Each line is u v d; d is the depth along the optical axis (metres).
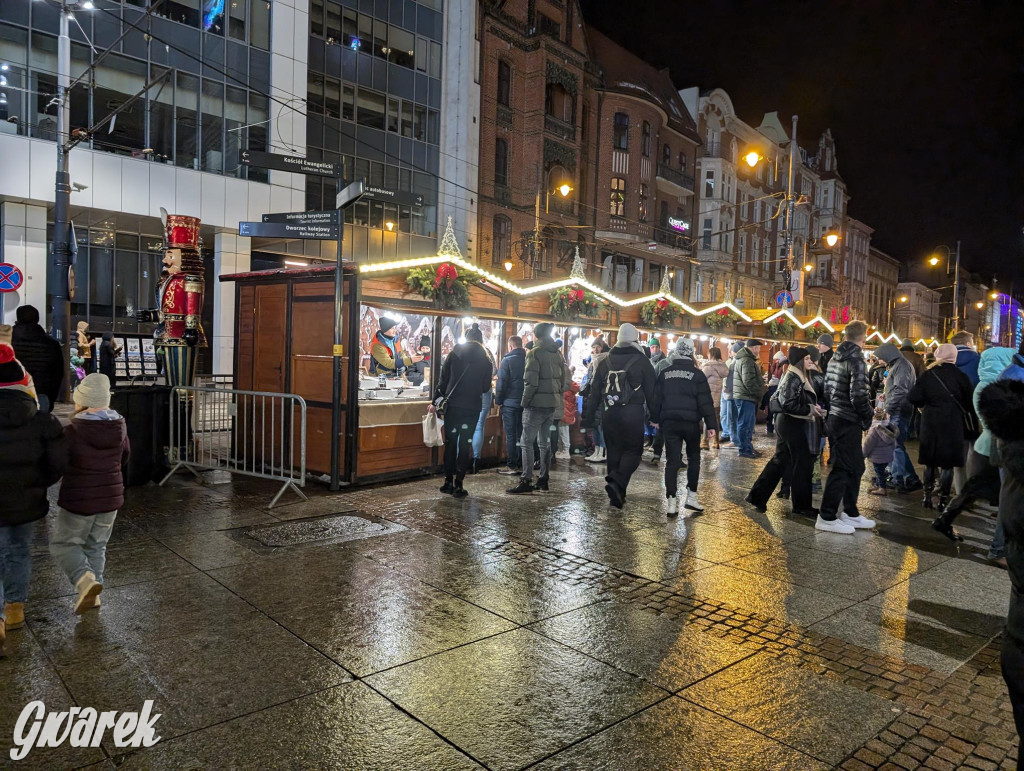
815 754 3.01
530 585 5.05
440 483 8.59
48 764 2.79
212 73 22.20
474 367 7.76
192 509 6.93
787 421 7.24
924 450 7.31
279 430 8.84
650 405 7.29
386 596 4.73
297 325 8.62
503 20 31.19
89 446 4.26
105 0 19.95
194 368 9.17
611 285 36.88
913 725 3.27
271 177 23.53
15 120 18.61
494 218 31.66
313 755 2.90
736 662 3.90
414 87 28.67
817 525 6.79
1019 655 2.53
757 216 49.69
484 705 3.35
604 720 3.25
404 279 8.78
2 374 3.83
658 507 7.61
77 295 20.59
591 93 35.91
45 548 5.55
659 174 39.34
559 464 10.35
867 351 22.50
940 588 5.20
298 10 24.11
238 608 4.45
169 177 21.11
